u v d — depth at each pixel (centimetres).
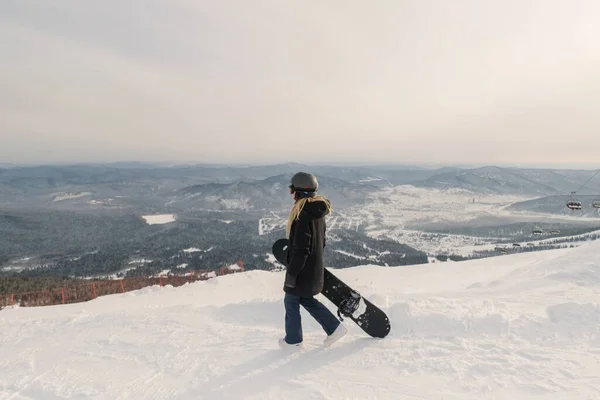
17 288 5103
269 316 480
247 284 1336
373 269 1814
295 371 288
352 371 281
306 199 299
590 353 279
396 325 361
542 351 287
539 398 225
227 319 476
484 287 679
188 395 268
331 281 332
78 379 304
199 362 319
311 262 310
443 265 1862
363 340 337
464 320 348
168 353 344
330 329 321
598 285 559
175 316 468
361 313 333
